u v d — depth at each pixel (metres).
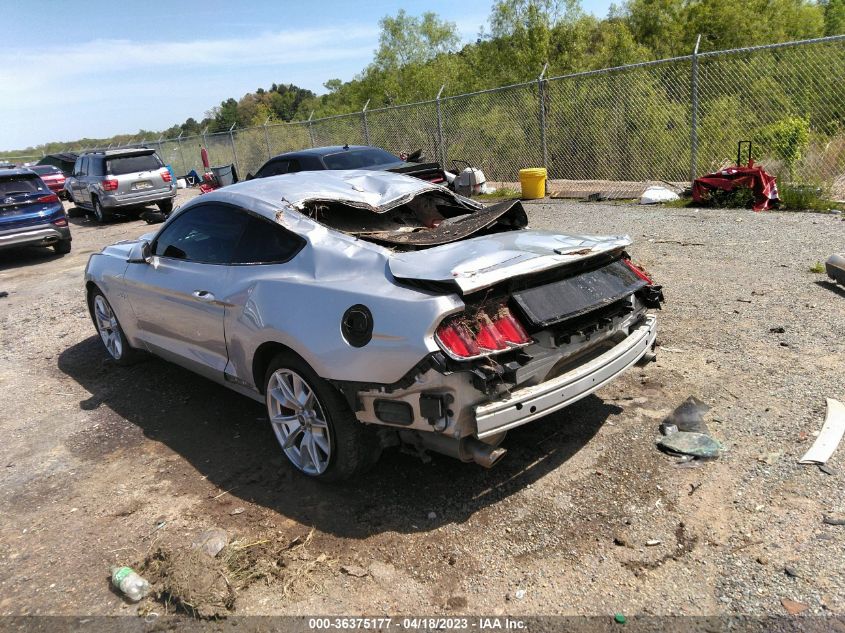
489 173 15.45
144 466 3.69
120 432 4.18
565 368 3.01
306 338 2.95
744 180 9.45
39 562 2.89
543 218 10.21
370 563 2.67
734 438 3.29
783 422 3.38
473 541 2.74
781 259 6.44
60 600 2.62
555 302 2.88
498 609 2.36
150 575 2.72
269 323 3.17
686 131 12.27
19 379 5.40
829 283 5.52
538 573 2.52
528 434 3.59
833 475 2.89
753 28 24.41
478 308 2.66
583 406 3.83
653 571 2.46
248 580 2.62
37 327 7.02
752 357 4.22
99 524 3.14
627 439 3.41
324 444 3.20
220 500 3.26
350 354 2.78
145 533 3.03
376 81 29.80
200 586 2.53
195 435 4.04
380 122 17.34
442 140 14.94
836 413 3.38
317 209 3.71
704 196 9.78
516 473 3.22
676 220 8.93
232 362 3.68
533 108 14.26
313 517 3.03
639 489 2.98
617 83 13.15
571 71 23.09
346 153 9.66
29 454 3.98
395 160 9.88
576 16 23.62
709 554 2.52
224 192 4.02
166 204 16.09
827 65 10.30
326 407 3.00
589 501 2.93
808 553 2.45
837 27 30.81
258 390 3.60
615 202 11.08
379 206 3.86
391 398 2.73
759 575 2.38
